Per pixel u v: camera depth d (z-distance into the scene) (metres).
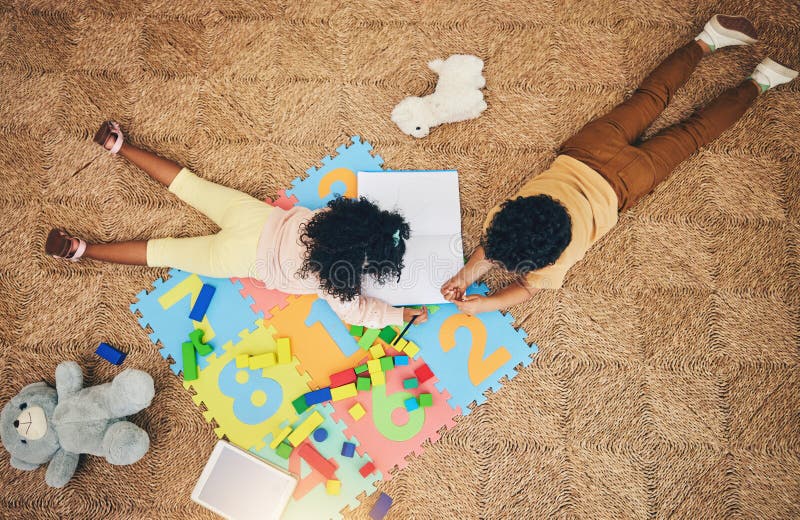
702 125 1.35
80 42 1.47
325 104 1.46
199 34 1.47
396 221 1.19
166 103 1.45
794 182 1.44
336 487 1.28
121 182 1.42
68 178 1.42
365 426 1.32
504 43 1.48
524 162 1.44
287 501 1.26
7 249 1.39
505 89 1.46
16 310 1.37
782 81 1.39
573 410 1.34
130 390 1.22
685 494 1.32
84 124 1.44
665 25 1.49
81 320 1.36
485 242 1.16
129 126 1.44
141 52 1.46
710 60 1.48
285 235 1.24
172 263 1.31
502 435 1.33
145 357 1.35
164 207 1.41
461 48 1.48
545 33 1.49
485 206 1.42
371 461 1.30
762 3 1.49
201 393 1.33
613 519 1.31
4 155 1.42
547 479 1.32
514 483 1.31
